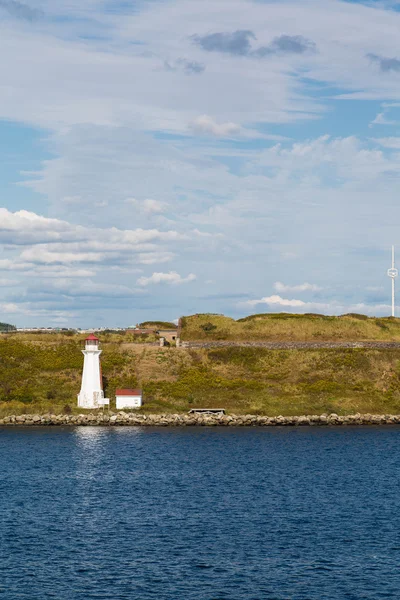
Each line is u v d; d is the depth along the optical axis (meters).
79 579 54.41
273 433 126.50
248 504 75.88
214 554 59.84
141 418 134.62
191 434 124.38
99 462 98.56
